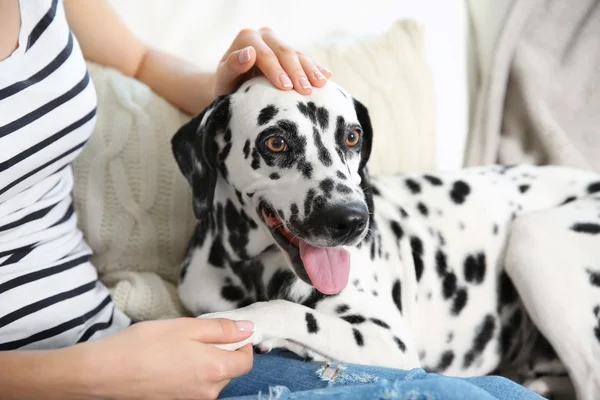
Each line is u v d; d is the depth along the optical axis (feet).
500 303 5.85
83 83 4.60
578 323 5.46
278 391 3.45
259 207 4.67
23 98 4.19
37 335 4.47
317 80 4.61
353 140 4.76
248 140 4.56
